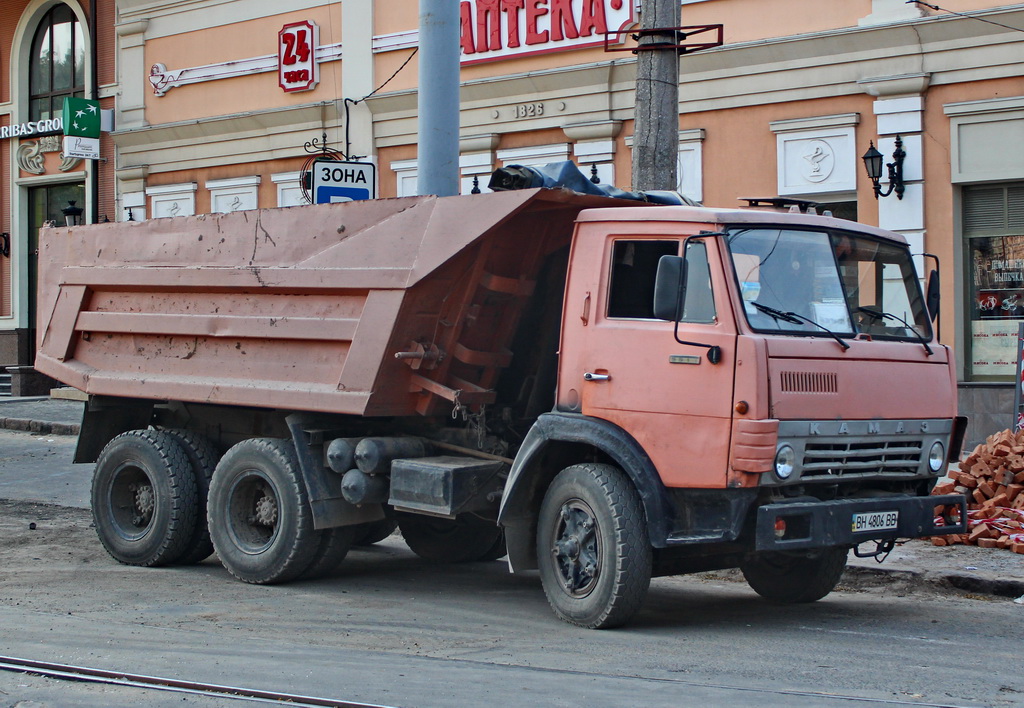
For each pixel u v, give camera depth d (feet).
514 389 32.65
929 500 28.50
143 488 37.76
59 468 60.13
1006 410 57.47
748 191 64.03
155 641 26.40
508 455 32.04
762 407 25.57
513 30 71.82
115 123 94.99
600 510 27.40
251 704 21.43
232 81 86.89
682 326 26.68
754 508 26.27
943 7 58.08
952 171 58.03
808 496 26.89
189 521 36.68
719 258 26.43
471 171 74.18
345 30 80.38
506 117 72.59
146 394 37.35
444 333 31.40
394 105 77.87
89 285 39.22
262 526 34.60
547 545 28.84
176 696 21.97
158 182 91.50
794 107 62.59
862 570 34.88
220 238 35.68
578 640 26.71
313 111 81.46
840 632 27.91
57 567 36.86
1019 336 46.88
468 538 37.91
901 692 22.15
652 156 41.27
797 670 23.86
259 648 25.75
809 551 28.45
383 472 32.09
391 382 31.53
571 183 30.14
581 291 28.63
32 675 23.54
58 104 105.50
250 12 85.66
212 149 87.76
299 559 33.37
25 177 106.22
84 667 23.98
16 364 106.52
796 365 26.21
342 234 32.60
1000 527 37.76
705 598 33.27
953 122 57.93
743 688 22.33
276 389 33.78
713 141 65.10
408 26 77.66
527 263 31.22
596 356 28.07
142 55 92.38
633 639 26.84
